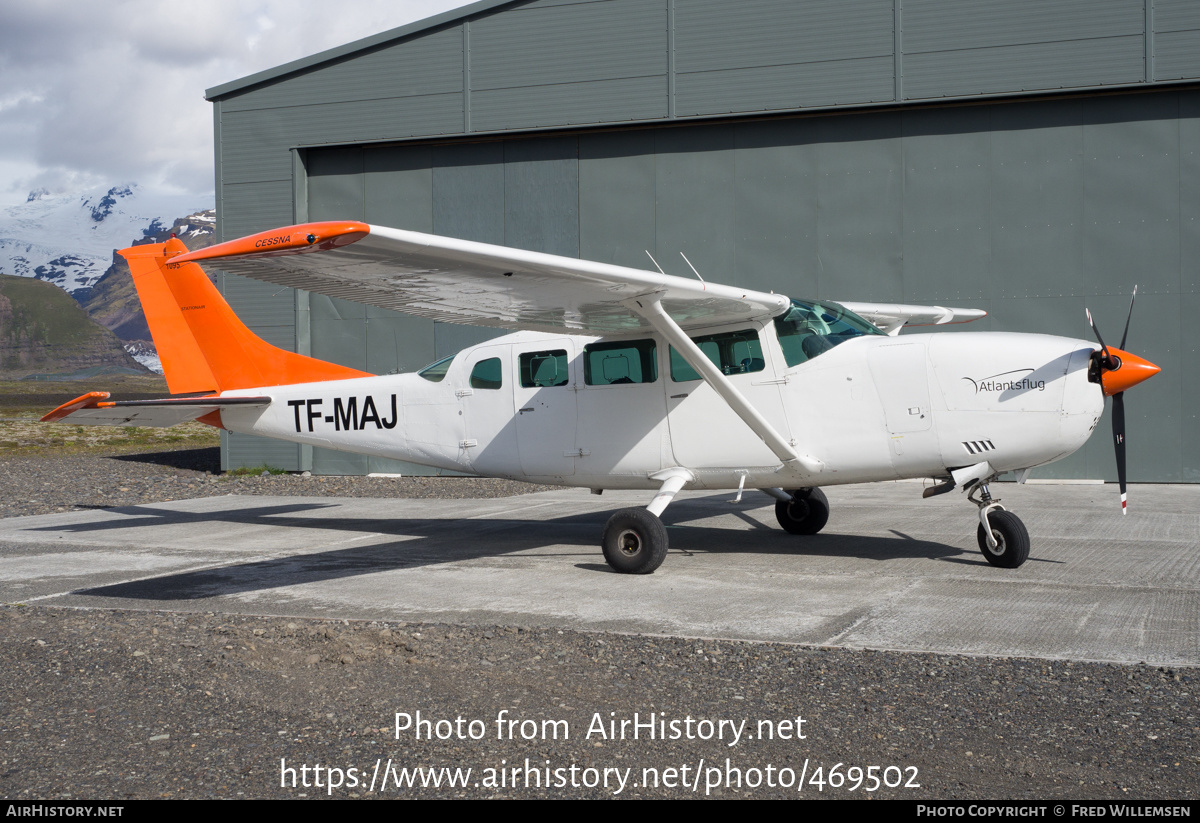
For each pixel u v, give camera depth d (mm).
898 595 5434
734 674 3912
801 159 12742
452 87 13750
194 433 28016
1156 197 11625
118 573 6504
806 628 4668
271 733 3299
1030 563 6375
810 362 6402
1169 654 4105
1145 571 6043
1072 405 5742
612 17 13117
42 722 3424
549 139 13641
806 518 7789
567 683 3824
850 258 12633
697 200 13117
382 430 8266
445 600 5477
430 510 10266
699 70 12820
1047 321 12023
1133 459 11703
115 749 3160
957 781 2822
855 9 12281
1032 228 12039
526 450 7508
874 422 6203
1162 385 11594
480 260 4875
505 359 7605
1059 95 11781
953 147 12258
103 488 12797
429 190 14172
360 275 5180
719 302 6113
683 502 10453
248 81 14500
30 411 45094
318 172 14586
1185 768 2881
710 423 6688
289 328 14406
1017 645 4293
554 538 8078
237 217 14742
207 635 4637
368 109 14094
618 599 5457
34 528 9008
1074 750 3039
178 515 9992
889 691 3656
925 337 6238
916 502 10156
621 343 7062
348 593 5719
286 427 8820
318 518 9680
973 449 5980
